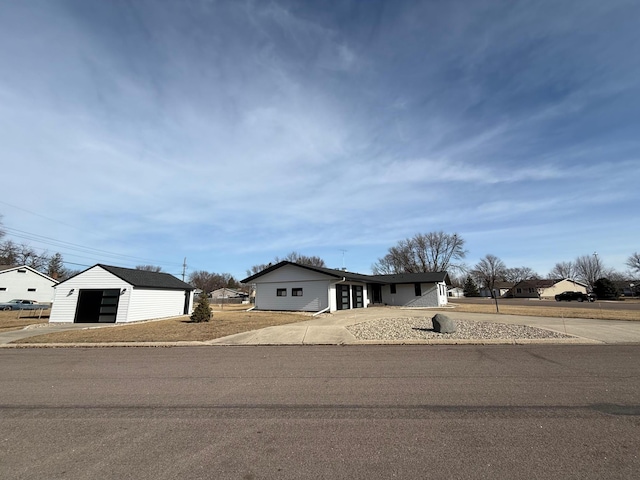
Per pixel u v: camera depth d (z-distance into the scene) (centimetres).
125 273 2212
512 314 1894
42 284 4466
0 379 650
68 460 325
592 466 296
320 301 2403
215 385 586
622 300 4438
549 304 3422
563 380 580
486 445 341
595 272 8188
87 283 2078
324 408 462
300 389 553
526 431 374
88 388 579
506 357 781
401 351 884
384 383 580
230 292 7694
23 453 341
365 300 3109
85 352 968
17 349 1055
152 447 351
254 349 960
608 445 337
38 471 304
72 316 2039
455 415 427
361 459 317
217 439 368
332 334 1166
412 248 5800
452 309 2578
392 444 347
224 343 1061
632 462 302
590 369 657
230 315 2105
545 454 320
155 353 923
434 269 5641
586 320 1515
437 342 991
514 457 315
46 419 435
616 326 1277
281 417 431
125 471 302
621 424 390
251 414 443
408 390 536
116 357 873
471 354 823
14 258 5438
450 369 673
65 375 677
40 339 1209
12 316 2589
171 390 559
